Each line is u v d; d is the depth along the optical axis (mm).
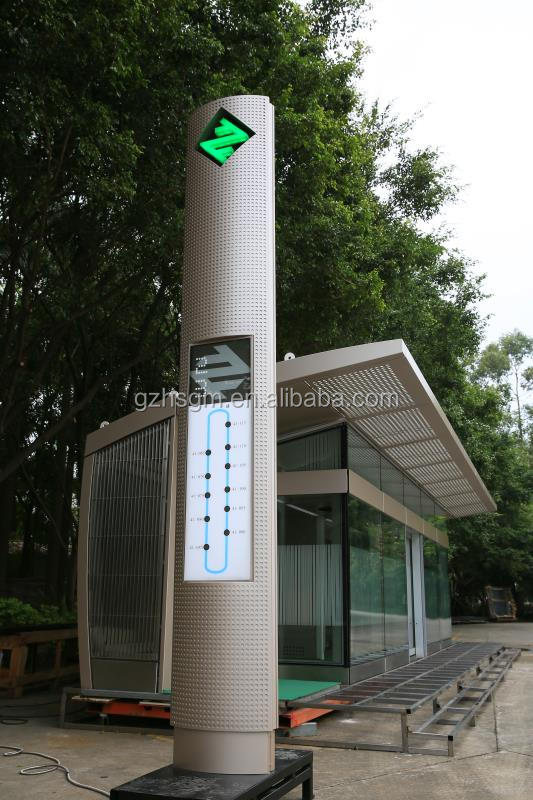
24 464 16344
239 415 4922
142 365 15453
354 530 9898
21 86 6926
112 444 8430
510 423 41031
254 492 4781
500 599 32969
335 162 11422
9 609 12180
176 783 4164
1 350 11266
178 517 4969
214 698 4496
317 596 9477
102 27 7039
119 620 7848
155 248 10211
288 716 7008
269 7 10047
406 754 6410
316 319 12148
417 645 14328
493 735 7352
